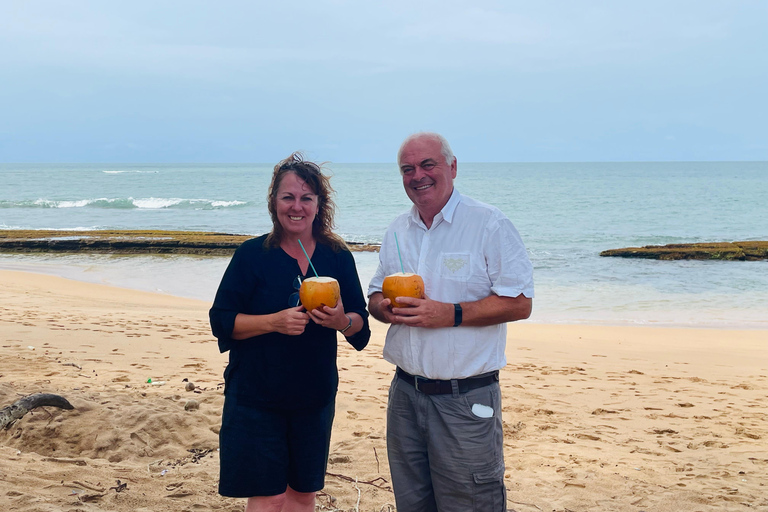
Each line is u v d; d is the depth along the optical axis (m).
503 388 7.83
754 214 43.88
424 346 2.78
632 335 12.33
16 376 6.65
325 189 2.90
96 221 38.25
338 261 2.95
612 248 26.47
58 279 18.03
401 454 2.95
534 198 59.72
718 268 21.05
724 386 8.47
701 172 166.75
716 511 4.13
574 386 8.13
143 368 7.48
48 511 3.34
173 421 5.21
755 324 13.84
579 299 16.58
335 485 4.27
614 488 4.52
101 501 3.64
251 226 36.09
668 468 5.05
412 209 3.00
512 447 5.57
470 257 2.80
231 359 2.83
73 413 5.13
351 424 5.83
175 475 4.22
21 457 4.32
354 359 8.91
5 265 21.53
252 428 2.73
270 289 2.79
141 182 101.62
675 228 35.41
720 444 5.80
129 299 15.27
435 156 2.78
